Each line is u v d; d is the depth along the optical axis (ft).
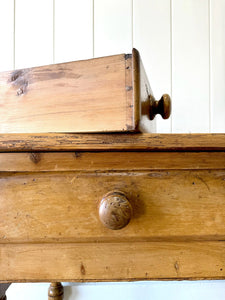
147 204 0.98
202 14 2.35
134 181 0.98
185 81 2.36
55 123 1.03
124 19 2.35
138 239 0.99
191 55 2.36
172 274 0.98
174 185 0.98
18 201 0.97
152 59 2.36
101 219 0.88
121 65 0.94
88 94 0.99
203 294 2.50
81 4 2.35
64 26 2.35
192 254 0.99
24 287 2.45
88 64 0.99
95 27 2.35
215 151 0.97
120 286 2.48
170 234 0.98
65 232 0.97
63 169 0.97
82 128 0.99
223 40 2.35
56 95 1.04
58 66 1.04
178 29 2.35
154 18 2.35
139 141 0.92
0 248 0.98
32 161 0.97
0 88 1.14
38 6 2.35
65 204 0.97
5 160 0.97
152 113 1.26
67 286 2.44
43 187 0.98
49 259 0.98
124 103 0.93
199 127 2.36
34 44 2.35
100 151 0.97
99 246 0.99
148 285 2.49
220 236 0.98
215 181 0.98
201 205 0.98
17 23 2.34
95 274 0.98
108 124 0.95
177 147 0.92
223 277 0.98
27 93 1.09
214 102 2.35
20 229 0.97
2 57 2.33
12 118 1.11
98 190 0.98
